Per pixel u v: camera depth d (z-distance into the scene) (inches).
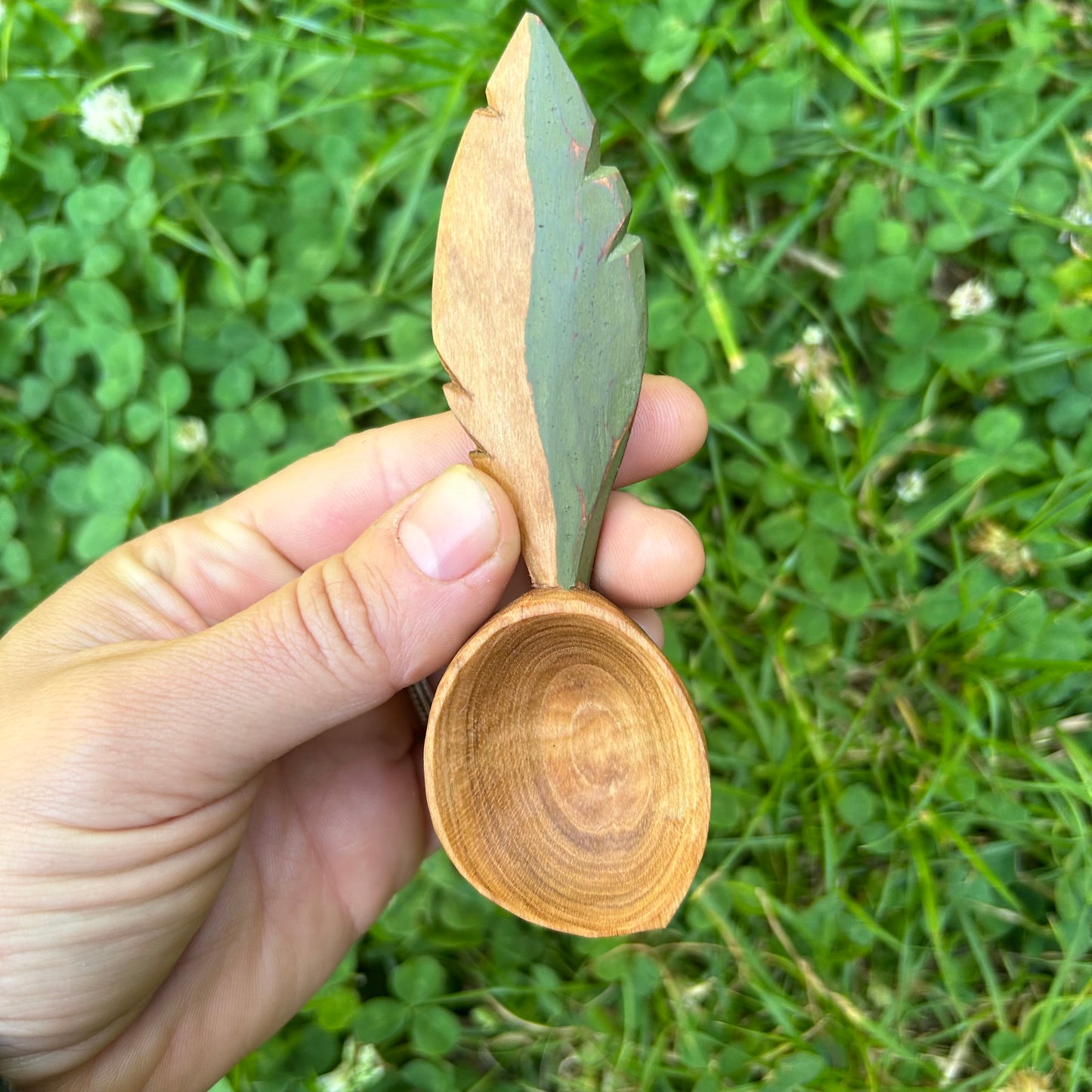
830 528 10.4
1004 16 10.5
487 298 6.9
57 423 11.0
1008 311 10.7
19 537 11.0
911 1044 10.5
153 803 7.2
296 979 8.9
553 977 10.5
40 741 7.0
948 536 10.9
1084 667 9.9
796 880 10.7
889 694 10.7
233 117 10.7
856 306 10.4
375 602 7.1
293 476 9.2
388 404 11.0
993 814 10.2
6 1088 7.4
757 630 10.9
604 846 7.3
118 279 10.8
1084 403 10.4
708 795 6.9
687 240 10.3
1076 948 9.9
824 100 10.6
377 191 10.6
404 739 9.5
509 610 6.9
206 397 11.0
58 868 7.0
